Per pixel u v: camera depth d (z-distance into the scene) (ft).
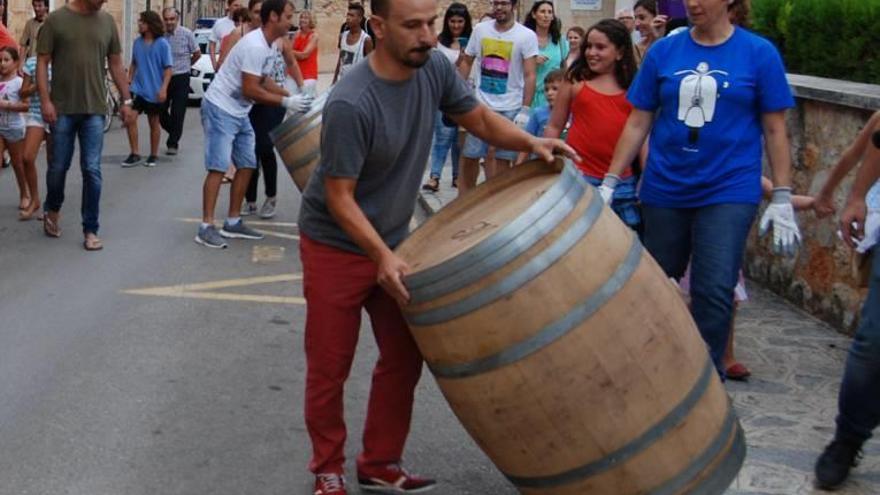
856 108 23.76
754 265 28.22
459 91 14.89
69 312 24.73
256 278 28.45
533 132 26.40
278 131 26.14
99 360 21.48
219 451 17.37
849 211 15.87
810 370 21.09
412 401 15.70
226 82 31.55
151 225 34.68
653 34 27.89
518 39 34.32
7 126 34.12
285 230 34.68
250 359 21.91
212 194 31.83
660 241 17.66
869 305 15.03
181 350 22.30
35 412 18.72
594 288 12.30
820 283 24.71
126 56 93.25
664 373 12.62
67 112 30.63
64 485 16.05
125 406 19.12
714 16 16.88
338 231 14.69
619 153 17.93
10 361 21.30
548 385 12.28
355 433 18.17
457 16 40.86
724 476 13.21
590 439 12.44
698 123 17.06
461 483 16.30
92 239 30.89
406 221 14.99
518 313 12.18
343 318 14.92
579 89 20.45
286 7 31.48
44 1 50.44
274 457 17.20
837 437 15.65
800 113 26.22
